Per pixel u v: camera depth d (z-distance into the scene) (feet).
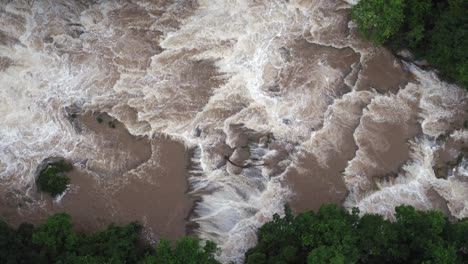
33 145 115.03
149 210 112.98
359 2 114.83
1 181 113.39
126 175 114.62
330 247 91.25
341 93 119.65
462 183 115.75
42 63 118.52
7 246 95.25
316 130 117.70
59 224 100.42
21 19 120.06
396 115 118.73
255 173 115.03
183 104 118.11
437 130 118.32
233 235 111.75
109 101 117.80
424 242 93.20
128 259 103.19
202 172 114.83
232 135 116.78
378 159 116.47
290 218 101.14
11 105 116.16
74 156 115.14
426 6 109.91
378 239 94.27
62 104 117.19
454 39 105.50
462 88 119.65
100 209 112.88
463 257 95.96
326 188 114.83
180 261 92.43
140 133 116.37
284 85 119.75
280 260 95.40
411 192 114.83
